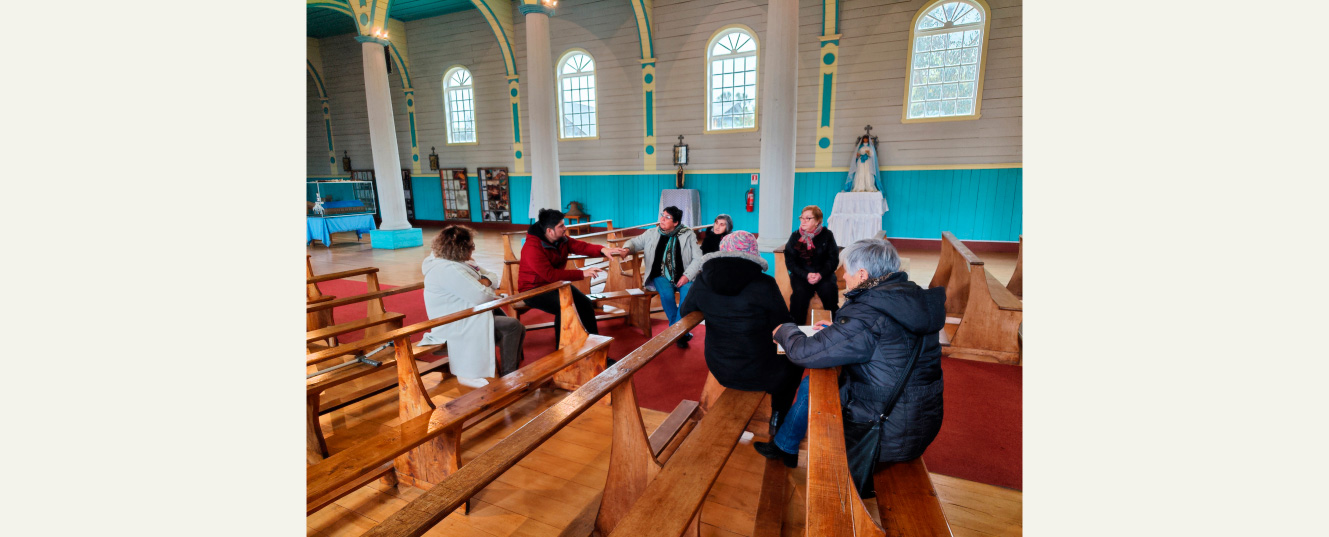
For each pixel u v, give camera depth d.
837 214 10.25
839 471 1.46
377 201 16.38
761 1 11.05
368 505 2.39
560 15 12.80
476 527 2.24
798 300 4.41
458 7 13.53
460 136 14.83
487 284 3.52
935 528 1.66
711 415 2.30
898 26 10.11
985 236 10.23
